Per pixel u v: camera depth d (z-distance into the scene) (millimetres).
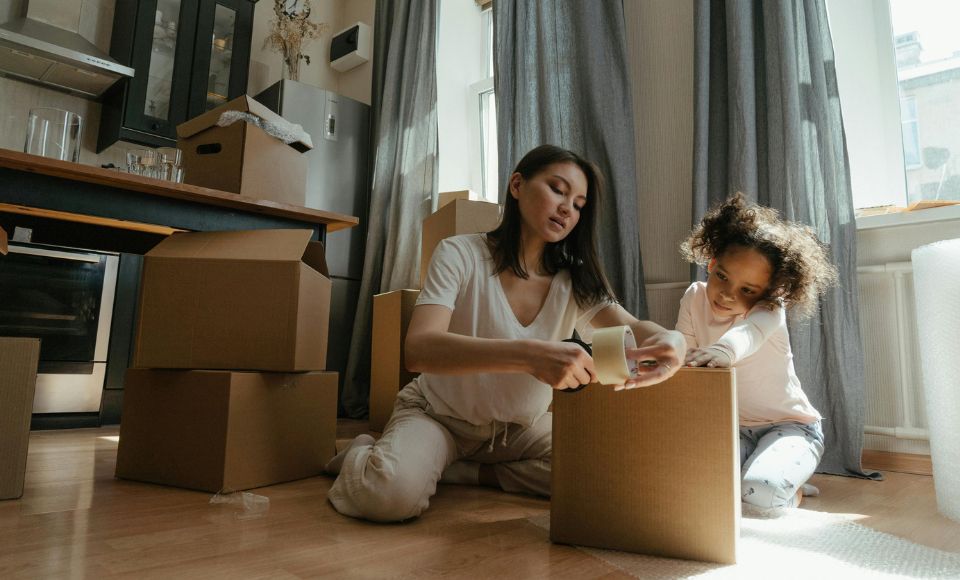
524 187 1182
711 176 1959
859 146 2064
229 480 1271
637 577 812
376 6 3582
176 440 1347
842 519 1156
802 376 1703
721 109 1970
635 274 2062
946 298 1175
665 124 2166
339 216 1714
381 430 2373
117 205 1371
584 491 952
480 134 3371
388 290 3031
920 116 1986
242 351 1361
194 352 1366
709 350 1024
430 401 1262
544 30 2379
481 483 1410
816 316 1713
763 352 1359
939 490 1211
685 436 902
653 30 2229
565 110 2295
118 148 3311
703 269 1894
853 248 1731
